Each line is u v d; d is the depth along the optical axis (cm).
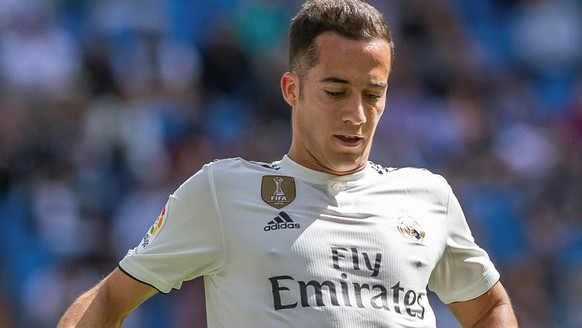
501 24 5334
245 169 1369
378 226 1351
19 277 3872
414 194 1401
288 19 4947
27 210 3975
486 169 4606
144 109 4394
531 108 5038
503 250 4316
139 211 4034
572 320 4184
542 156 4781
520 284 4200
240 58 4741
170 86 4550
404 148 4562
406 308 1326
